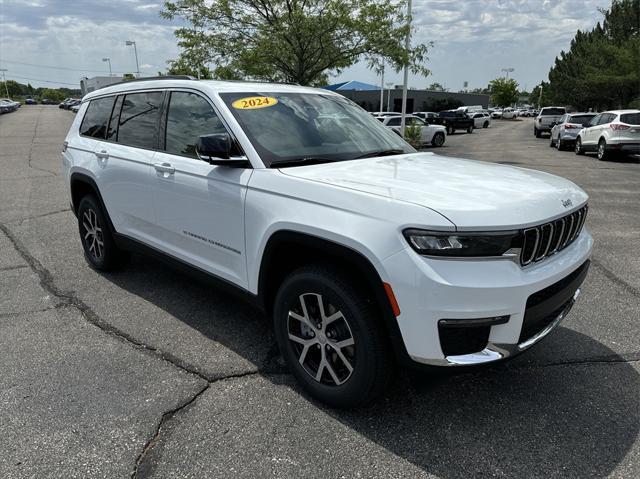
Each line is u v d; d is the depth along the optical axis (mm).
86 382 3080
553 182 2984
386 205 2408
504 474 2355
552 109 31812
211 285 3527
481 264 2297
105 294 4445
